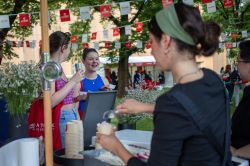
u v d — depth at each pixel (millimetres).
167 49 1146
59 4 11312
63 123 2477
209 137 1095
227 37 12367
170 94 1089
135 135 1764
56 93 2107
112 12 12102
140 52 12609
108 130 1415
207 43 1129
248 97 2023
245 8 13312
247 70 2086
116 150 1252
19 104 2078
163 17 1136
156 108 1104
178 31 1105
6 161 1567
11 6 10297
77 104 2854
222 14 12945
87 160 1495
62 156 1708
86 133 1916
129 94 2266
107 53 12812
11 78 2037
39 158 1656
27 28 10703
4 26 4668
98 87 3684
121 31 12078
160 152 1062
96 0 11508
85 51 3727
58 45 2387
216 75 1239
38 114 1980
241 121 2023
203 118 1086
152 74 23578
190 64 1165
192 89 1124
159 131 1078
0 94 2080
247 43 2104
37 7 10148
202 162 1102
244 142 2008
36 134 1990
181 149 1078
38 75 2035
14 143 1557
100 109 1983
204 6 10156
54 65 1569
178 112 1060
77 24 12570
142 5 12008
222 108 1187
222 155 1146
